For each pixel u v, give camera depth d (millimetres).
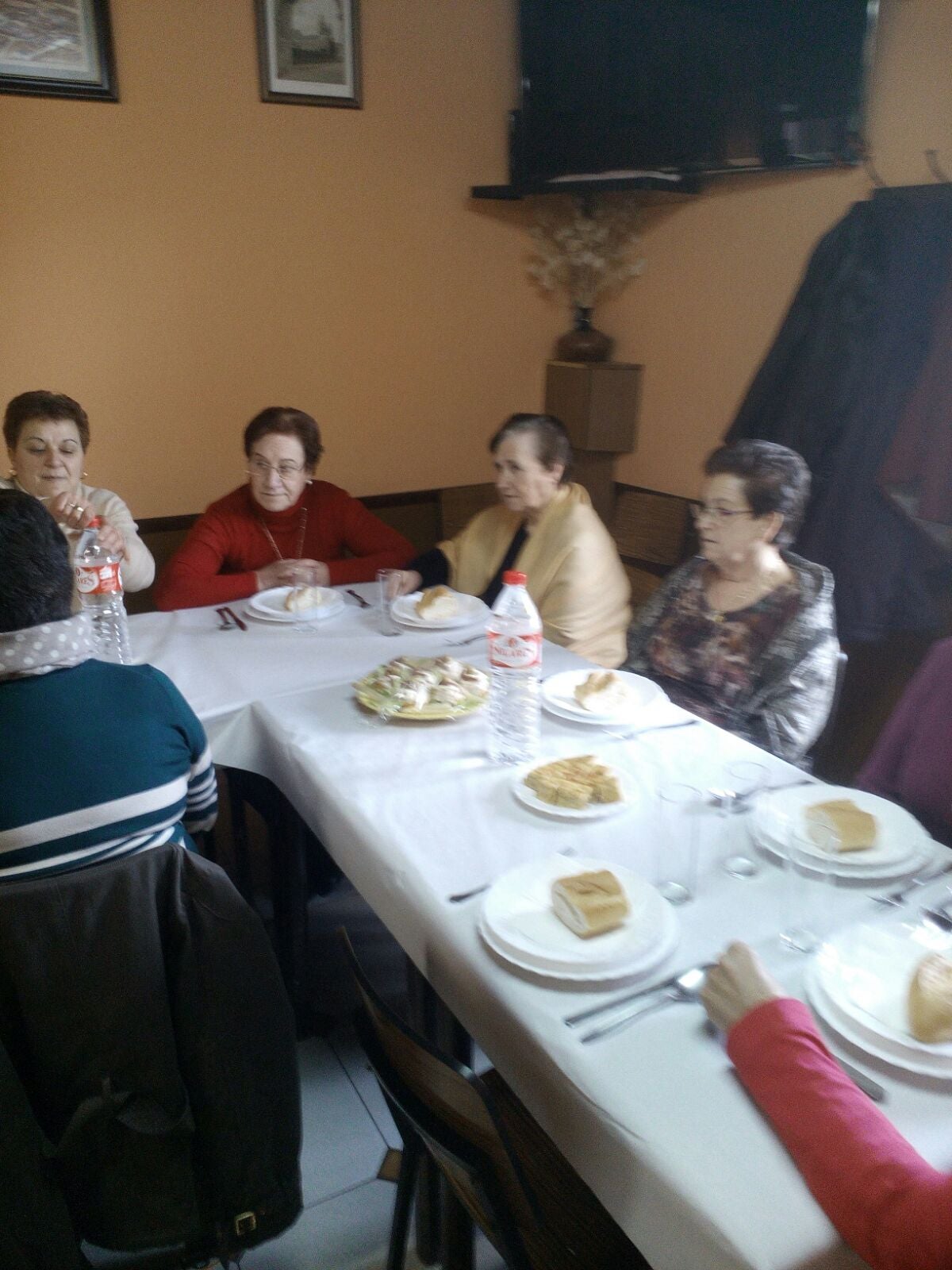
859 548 2582
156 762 1261
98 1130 1178
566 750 1541
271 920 2258
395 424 3734
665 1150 797
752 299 3129
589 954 1006
